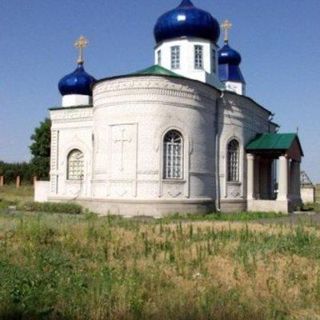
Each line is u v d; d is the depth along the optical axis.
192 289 9.74
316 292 9.73
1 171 77.88
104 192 30.36
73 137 37.41
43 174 71.75
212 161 32.69
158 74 29.67
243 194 35.31
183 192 30.09
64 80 42.28
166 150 29.94
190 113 30.70
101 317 7.98
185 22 36.00
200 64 36.59
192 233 17.36
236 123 34.97
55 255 12.49
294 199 37.78
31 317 7.89
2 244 13.89
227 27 47.50
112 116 30.39
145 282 9.95
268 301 9.09
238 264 12.12
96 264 11.71
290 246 14.55
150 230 18.58
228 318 8.04
